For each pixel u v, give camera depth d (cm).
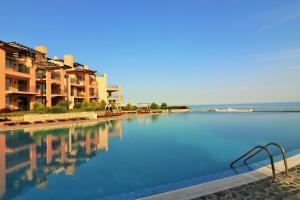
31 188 726
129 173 876
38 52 3438
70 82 4494
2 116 2311
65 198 659
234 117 3388
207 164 986
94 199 608
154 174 864
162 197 531
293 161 778
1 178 816
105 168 939
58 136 1714
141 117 3628
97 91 5603
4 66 2803
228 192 549
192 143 1464
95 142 1496
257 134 1806
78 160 1060
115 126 2352
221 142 1492
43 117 2498
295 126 2245
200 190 562
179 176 842
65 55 4478
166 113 4697
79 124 2422
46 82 3647
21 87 3281
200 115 4000
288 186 576
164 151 1245
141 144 1431
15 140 1552
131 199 548
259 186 579
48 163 1009
